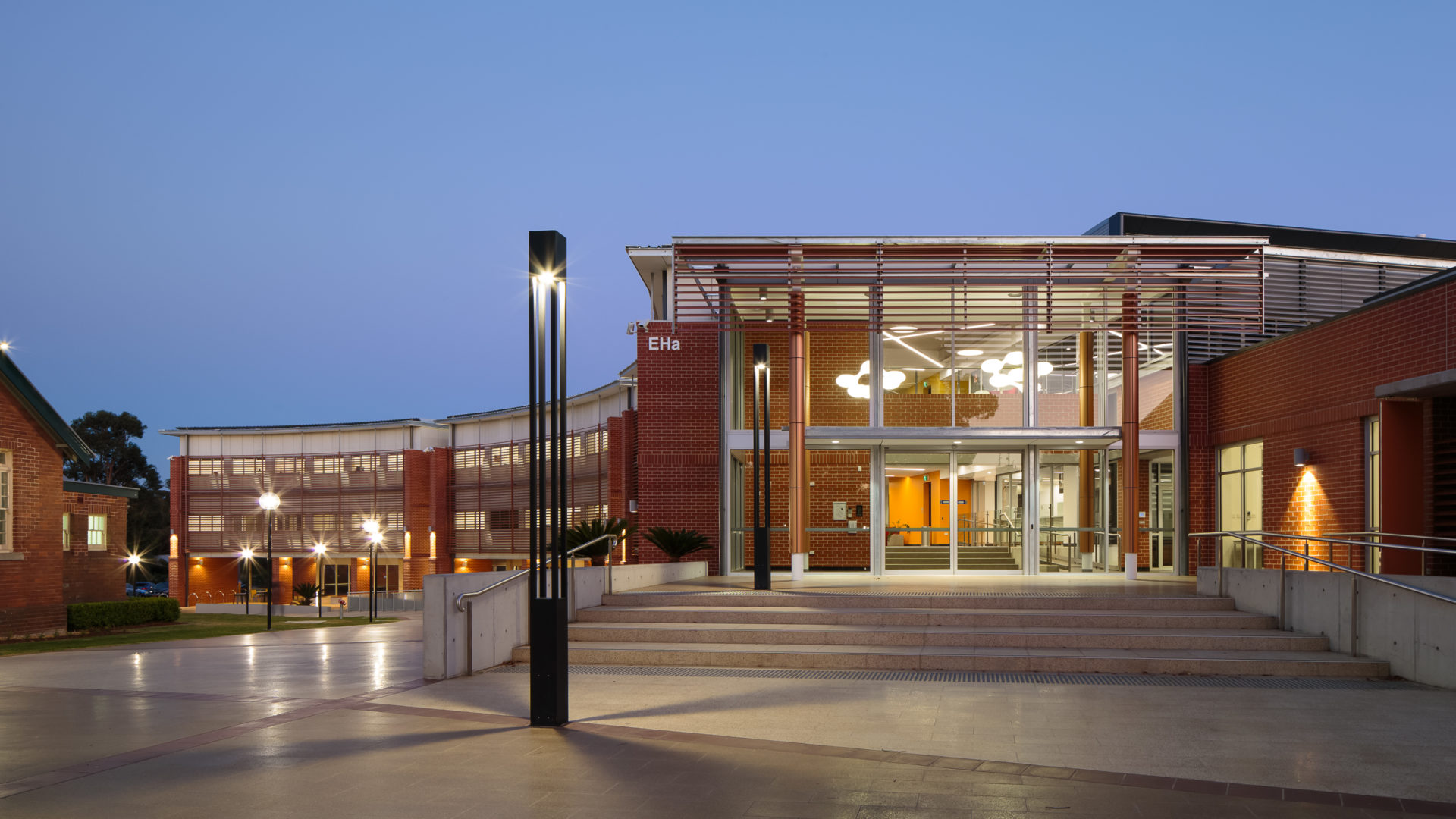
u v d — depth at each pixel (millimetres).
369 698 9836
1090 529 19969
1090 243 17766
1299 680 10695
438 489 48531
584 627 13070
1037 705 9211
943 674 11172
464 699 9727
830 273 18125
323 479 51531
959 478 20219
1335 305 20875
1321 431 16953
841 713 8852
